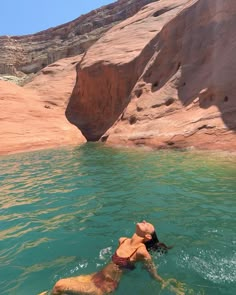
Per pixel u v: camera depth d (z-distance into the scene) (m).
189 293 3.77
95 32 58.47
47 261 4.84
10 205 8.00
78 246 5.29
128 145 16.61
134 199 7.59
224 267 4.34
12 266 4.75
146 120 17.27
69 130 25.34
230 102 13.50
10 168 13.68
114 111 26.33
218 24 16.38
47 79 40.00
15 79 58.75
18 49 68.12
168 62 19.36
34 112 26.36
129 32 29.44
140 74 22.50
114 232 5.78
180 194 7.61
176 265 4.43
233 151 11.33
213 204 6.77
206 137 12.88
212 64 15.85
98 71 27.55
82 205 7.51
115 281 3.92
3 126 22.17
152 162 11.54
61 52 60.12
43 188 9.47
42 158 16.16
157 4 31.72
